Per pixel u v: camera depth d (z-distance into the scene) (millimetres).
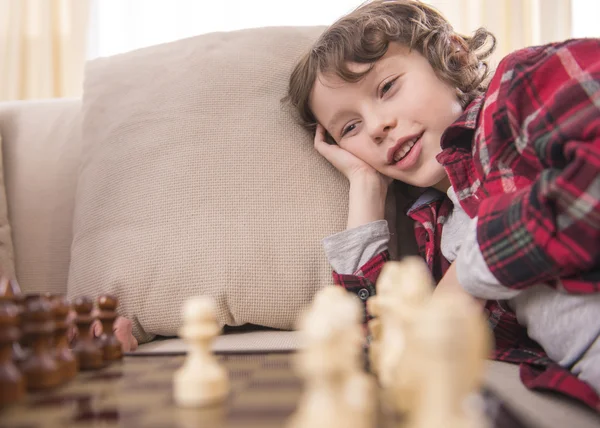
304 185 1332
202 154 1328
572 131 891
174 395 613
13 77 2637
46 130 1696
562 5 2633
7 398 590
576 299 911
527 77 1029
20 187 1638
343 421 437
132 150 1382
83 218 1386
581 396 781
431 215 1332
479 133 1127
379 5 1473
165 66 1495
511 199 928
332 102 1361
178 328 1261
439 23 1451
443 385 393
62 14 2697
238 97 1400
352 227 1287
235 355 844
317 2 2736
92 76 1572
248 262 1236
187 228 1267
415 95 1310
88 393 636
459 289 1047
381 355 646
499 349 1101
